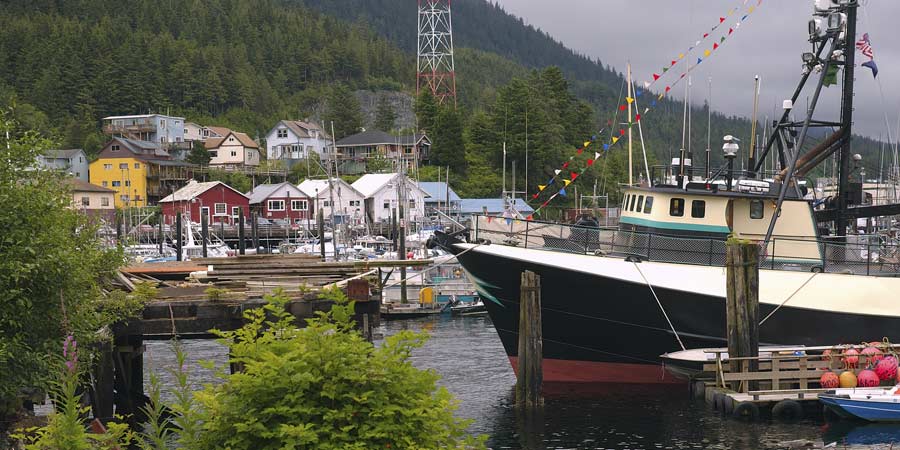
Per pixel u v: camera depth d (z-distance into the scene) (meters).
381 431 9.45
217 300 19.97
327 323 10.48
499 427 22.34
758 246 23.25
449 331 42.97
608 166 102.62
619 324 25.88
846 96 27.42
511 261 25.84
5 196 15.86
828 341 25.72
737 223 26.94
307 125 153.00
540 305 24.36
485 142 115.56
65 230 17.70
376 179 106.88
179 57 175.50
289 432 9.13
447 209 90.56
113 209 102.06
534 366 23.61
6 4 188.50
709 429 21.73
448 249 26.88
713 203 26.69
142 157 118.62
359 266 25.50
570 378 26.98
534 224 26.75
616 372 26.64
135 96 155.75
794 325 25.70
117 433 10.57
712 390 23.44
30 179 17.25
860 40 27.44
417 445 9.64
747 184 27.27
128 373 22.39
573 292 25.78
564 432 21.78
